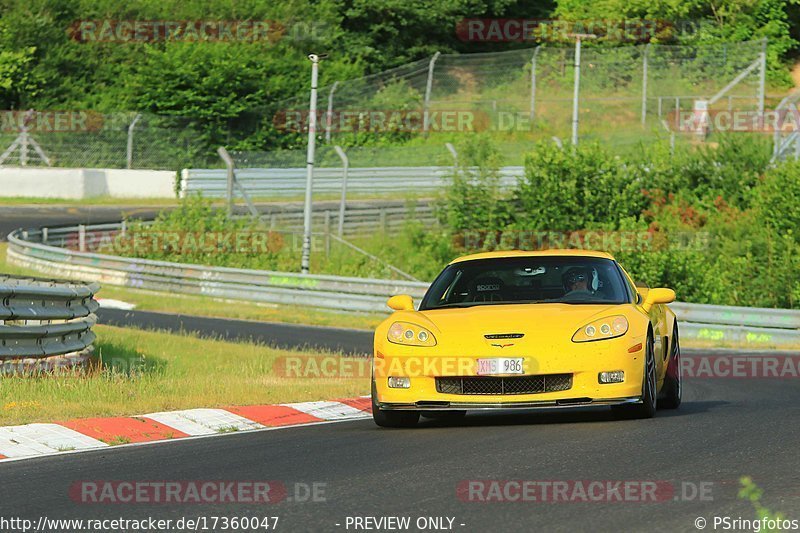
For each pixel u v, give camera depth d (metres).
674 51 196.62
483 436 32.88
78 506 23.67
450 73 197.00
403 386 35.09
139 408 39.44
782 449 29.14
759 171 123.75
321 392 45.53
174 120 173.38
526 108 185.25
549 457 28.45
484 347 34.38
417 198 148.00
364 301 98.00
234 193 151.00
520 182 125.06
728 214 112.69
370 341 76.12
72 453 31.39
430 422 38.72
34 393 40.97
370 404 43.91
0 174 158.38
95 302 53.81
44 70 183.50
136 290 110.88
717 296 100.31
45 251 116.44
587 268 39.19
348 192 151.50
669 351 40.56
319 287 100.81
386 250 127.38
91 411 38.03
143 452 31.53
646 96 182.00
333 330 85.25
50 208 151.12
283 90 181.38
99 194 160.12
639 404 35.81
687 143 140.62
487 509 22.47
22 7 188.12
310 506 23.22
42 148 168.25
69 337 49.78
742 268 101.62
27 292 43.97
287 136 175.75
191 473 27.59
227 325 85.56
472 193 126.75
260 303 103.44
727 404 42.12
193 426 36.72
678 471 26.12
